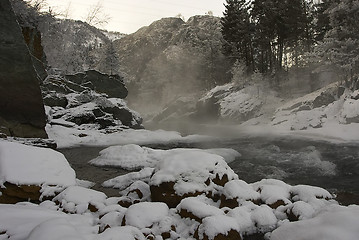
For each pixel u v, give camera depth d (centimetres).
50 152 648
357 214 316
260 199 538
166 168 569
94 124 1864
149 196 577
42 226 340
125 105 2352
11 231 360
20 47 965
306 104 2459
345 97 2008
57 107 1905
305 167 951
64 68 3162
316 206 488
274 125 2405
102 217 455
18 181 536
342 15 2342
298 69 3766
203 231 403
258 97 3494
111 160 987
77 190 545
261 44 4244
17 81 948
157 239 395
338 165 967
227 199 516
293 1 3500
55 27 2933
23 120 959
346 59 2203
